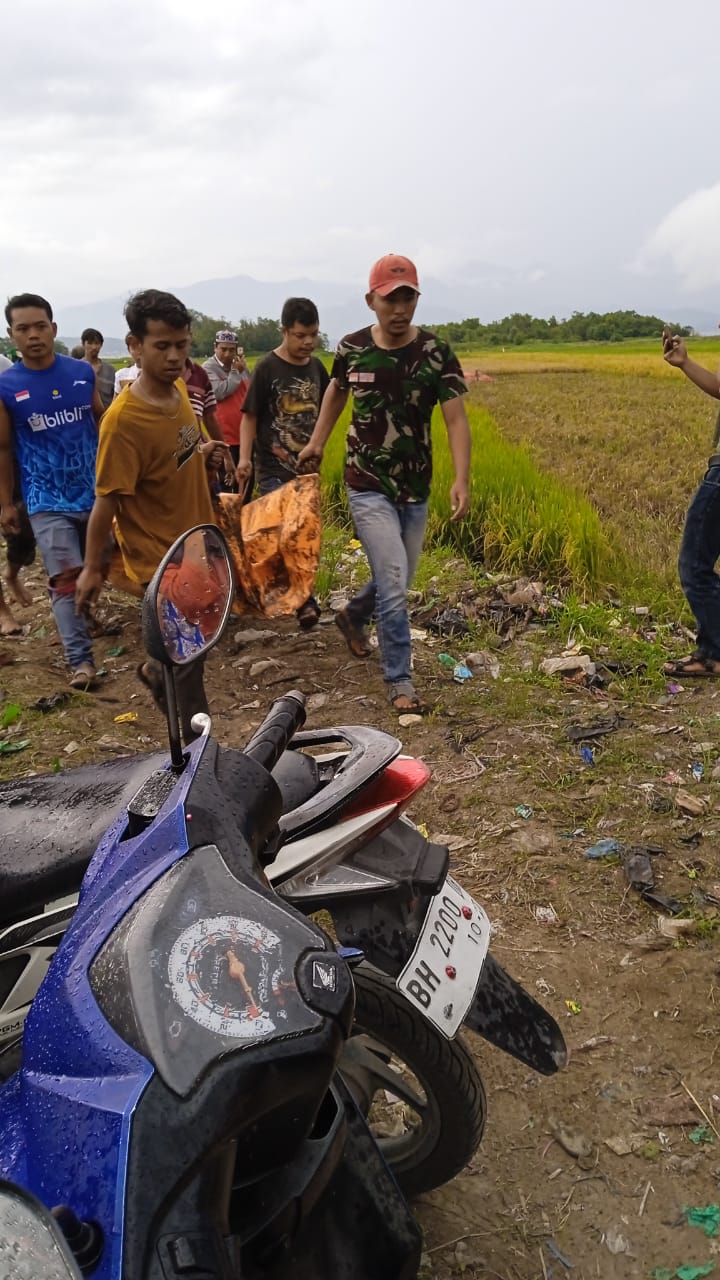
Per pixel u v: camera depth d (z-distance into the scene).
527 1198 2.44
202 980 1.44
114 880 1.66
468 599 6.59
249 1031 1.39
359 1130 1.83
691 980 3.06
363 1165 1.80
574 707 4.88
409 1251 1.76
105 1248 1.30
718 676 5.14
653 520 9.70
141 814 1.77
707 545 4.98
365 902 2.12
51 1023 1.54
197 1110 1.35
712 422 21.23
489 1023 2.15
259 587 5.71
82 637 5.44
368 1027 2.15
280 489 5.79
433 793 4.18
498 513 8.08
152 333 4.01
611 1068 2.79
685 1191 2.43
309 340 6.29
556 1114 2.66
